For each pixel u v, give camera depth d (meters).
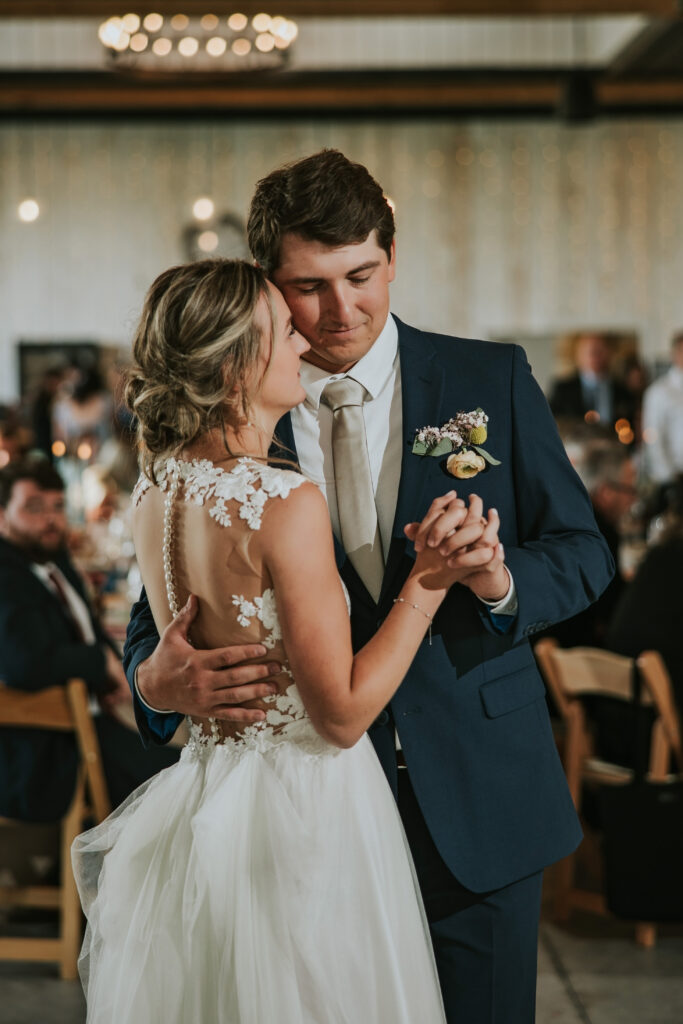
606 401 10.45
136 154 10.56
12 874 3.37
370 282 1.62
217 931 1.49
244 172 10.59
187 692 1.50
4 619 3.14
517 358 1.78
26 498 3.40
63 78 9.50
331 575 1.45
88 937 1.66
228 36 6.34
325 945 1.49
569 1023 2.85
